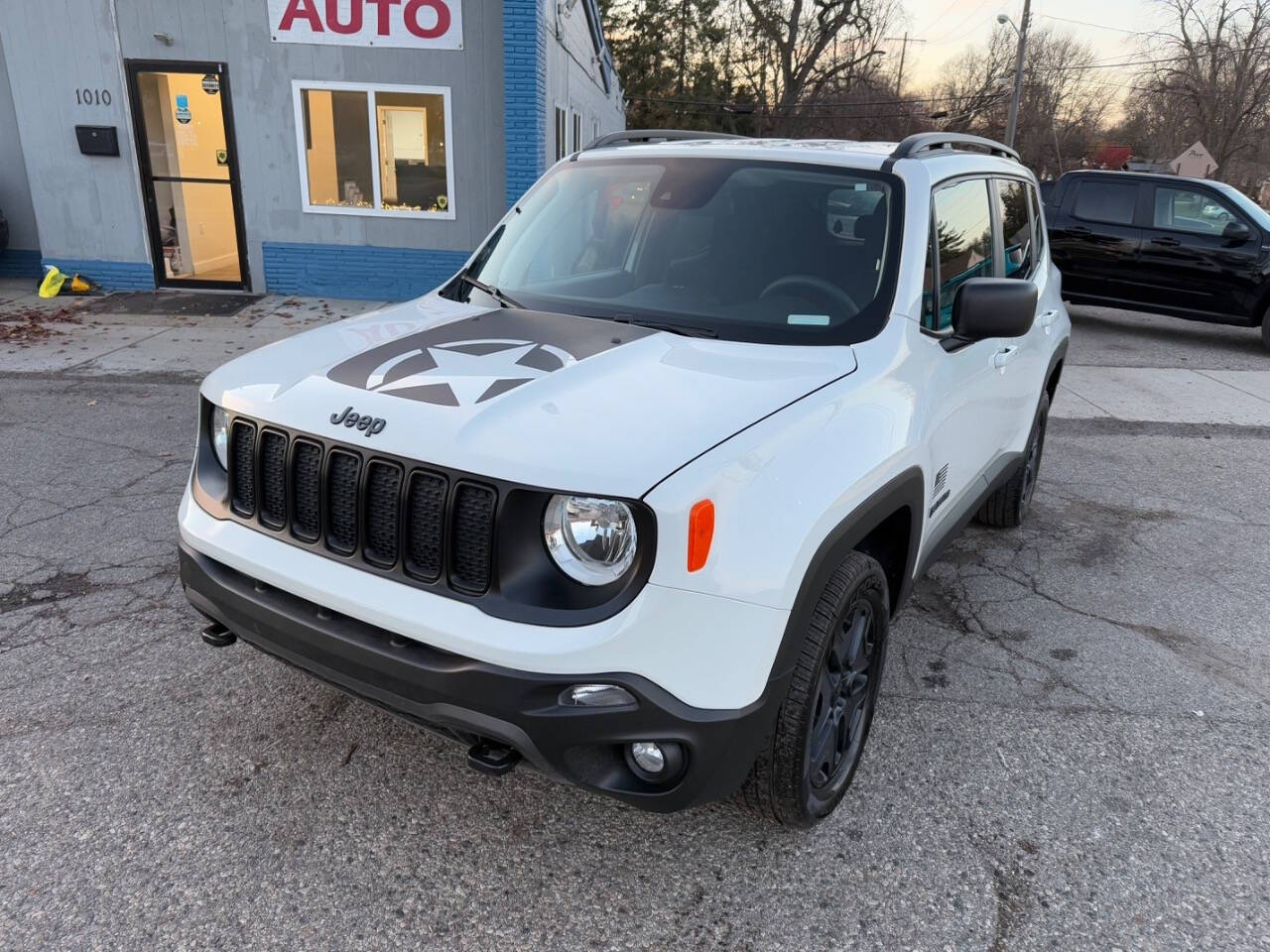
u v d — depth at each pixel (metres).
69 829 2.60
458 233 10.82
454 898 2.44
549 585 2.12
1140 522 5.55
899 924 2.43
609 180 3.64
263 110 10.38
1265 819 2.90
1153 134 56.88
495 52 10.22
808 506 2.25
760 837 2.72
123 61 10.16
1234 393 9.12
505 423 2.20
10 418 6.30
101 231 10.73
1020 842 2.75
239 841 2.60
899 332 2.91
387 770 2.92
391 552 2.29
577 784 2.17
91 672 3.37
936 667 3.74
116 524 4.64
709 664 2.10
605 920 2.40
